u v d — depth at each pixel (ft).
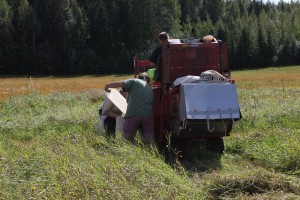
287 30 345.31
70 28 273.75
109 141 30.35
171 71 32.35
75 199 19.76
